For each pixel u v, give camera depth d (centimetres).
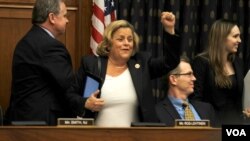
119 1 982
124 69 662
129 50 659
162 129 479
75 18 945
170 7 992
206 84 776
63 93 623
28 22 924
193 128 482
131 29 670
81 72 668
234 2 1014
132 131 476
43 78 634
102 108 639
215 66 773
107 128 473
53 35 671
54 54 632
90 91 638
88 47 941
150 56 668
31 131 467
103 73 657
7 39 916
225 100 770
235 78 777
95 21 902
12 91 658
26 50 643
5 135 464
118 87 646
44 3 663
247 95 782
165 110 722
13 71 653
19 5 921
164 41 637
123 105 641
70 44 941
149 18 978
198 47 1005
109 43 665
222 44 777
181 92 734
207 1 1001
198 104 740
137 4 979
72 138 470
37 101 627
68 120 488
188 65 739
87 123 491
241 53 1000
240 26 1009
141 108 640
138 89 645
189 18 995
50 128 469
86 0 945
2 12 916
